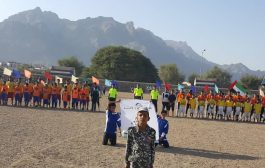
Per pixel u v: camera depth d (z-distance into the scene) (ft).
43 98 118.42
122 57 422.41
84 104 119.85
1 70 290.76
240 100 120.98
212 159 54.49
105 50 433.07
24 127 72.54
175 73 524.52
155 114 60.13
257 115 122.21
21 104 120.06
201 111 122.01
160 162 49.93
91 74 419.95
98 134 70.54
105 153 53.42
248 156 58.85
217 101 121.39
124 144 61.82
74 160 47.47
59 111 109.81
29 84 118.32
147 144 25.31
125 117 60.34
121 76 414.82
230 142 72.54
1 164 42.52
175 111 137.90
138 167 25.00
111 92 117.91
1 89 117.50
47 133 67.31
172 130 84.69
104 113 112.57
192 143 68.03
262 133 91.45
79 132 71.51
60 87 121.19
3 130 67.05
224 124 107.04
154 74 442.50
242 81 435.94
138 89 123.95
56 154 50.19
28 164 43.47
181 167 47.70
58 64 478.18
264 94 148.97
